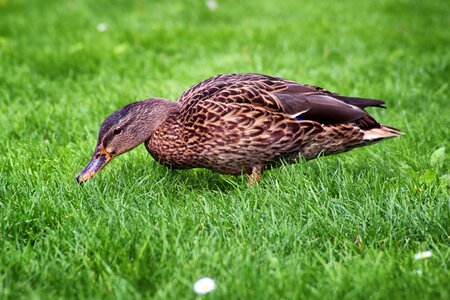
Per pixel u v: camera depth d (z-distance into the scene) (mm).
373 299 3600
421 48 9750
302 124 5184
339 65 8773
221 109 5148
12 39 9930
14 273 3938
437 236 4383
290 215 4656
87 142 6191
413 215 4559
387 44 9875
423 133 6355
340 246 4320
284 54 9250
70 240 4250
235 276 3791
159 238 4191
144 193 5090
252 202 4871
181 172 5719
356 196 4918
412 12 12523
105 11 11906
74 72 8617
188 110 5305
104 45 9422
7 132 6457
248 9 12523
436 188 4914
